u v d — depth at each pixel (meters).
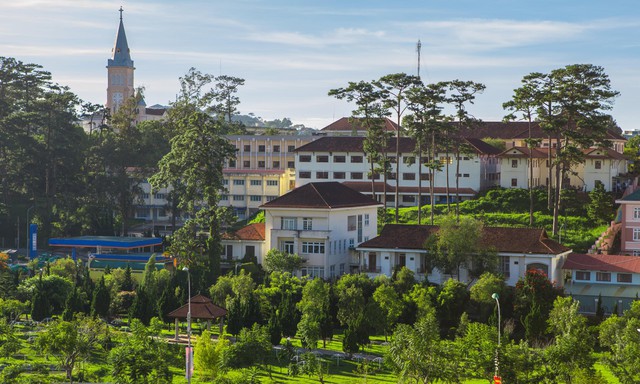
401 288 146.50
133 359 107.38
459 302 139.88
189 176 188.38
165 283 159.62
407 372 100.38
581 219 196.62
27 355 121.56
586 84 196.50
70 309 141.12
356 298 138.38
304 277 154.25
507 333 121.31
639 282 151.00
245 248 181.62
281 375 115.25
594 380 98.44
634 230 172.88
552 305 135.12
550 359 100.81
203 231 185.00
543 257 153.38
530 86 199.50
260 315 133.12
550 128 195.62
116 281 160.38
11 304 139.62
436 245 157.75
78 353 112.12
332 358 124.56
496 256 154.38
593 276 153.75
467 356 103.06
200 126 193.12
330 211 173.00
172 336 135.12
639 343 106.12
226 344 113.38
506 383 98.94
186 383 109.75
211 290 149.00
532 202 199.88
